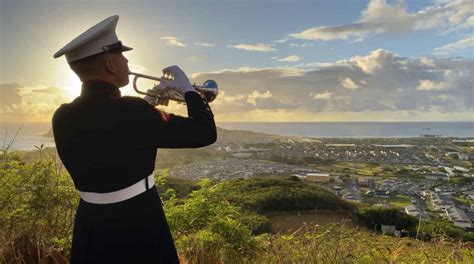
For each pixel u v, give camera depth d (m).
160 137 1.66
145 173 1.70
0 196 3.38
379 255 3.50
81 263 1.70
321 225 4.01
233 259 3.72
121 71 1.77
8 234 3.36
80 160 1.68
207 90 1.99
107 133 1.64
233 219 4.06
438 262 3.42
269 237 3.76
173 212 3.74
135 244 1.66
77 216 1.77
